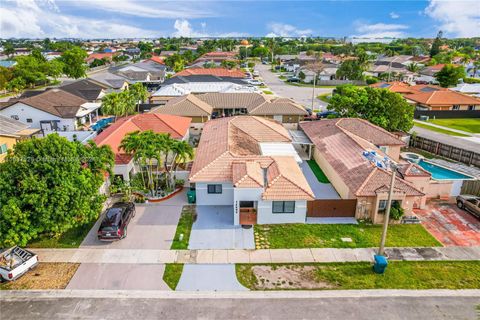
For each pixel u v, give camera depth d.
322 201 27.84
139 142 30.05
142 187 32.03
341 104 49.22
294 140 42.69
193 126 54.19
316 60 135.12
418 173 30.45
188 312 18.73
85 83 78.81
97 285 20.70
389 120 47.00
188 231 26.28
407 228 27.02
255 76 125.69
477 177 34.50
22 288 20.38
